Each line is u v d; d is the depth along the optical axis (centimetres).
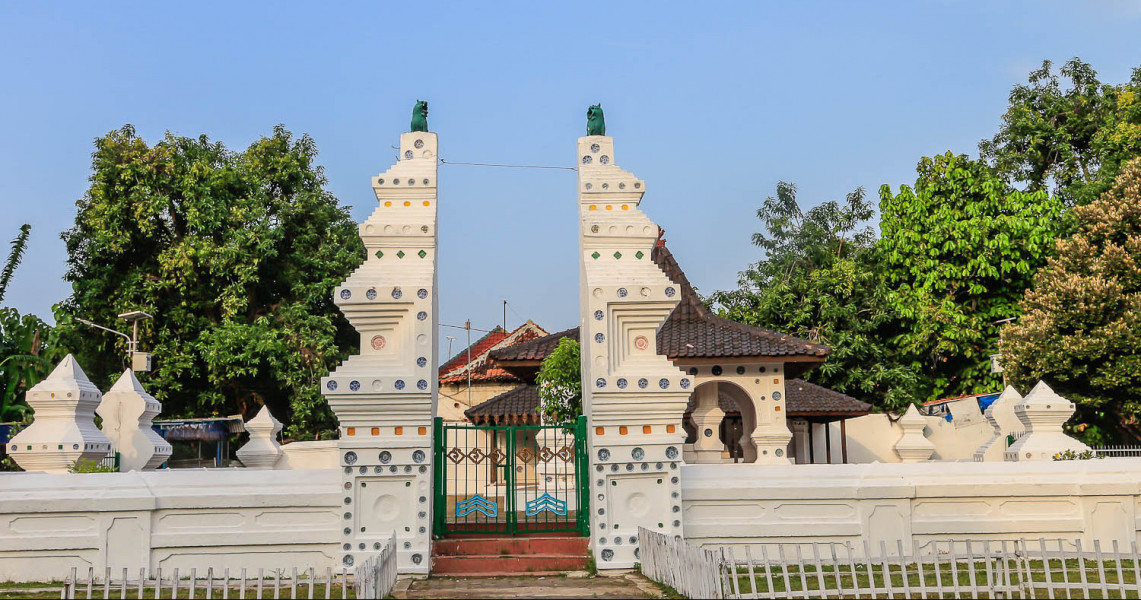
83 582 1155
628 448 1359
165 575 1322
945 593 1116
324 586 1219
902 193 3684
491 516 1498
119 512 1329
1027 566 1095
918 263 3600
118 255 3406
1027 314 2856
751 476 1428
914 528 1412
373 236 1383
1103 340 2566
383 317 1348
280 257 3625
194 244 3281
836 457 3300
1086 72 4009
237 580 1120
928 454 2650
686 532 1378
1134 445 2862
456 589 1192
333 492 1354
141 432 1786
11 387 2797
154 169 3347
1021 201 3538
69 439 1514
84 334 3356
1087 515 1436
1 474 1341
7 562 1309
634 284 1381
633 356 1384
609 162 1458
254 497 1345
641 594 1125
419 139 1448
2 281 3048
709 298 3938
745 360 1978
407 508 1327
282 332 3356
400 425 1339
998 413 2152
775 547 1391
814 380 3456
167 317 3362
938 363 3625
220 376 3241
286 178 3684
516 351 2152
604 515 1346
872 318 3519
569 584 1229
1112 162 3375
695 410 2067
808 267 3838
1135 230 2741
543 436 1992
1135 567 1086
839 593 1055
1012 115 4022
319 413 3347
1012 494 1433
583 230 1426
